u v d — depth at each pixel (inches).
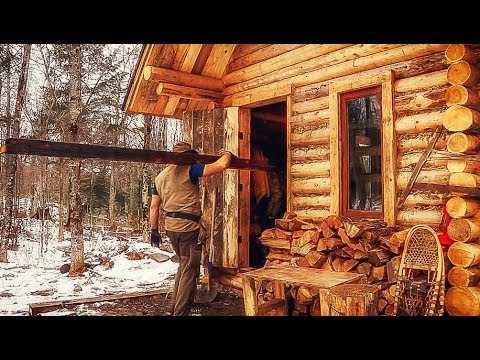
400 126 191.9
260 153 314.8
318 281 150.2
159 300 240.2
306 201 236.4
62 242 505.7
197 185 197.3
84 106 680.4
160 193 200.1
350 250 184.5
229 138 275.9
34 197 625.9
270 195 318.3
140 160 172.2
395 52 195.2
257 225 314.3
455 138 159.3
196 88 286.4
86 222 712.4
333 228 194.2
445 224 160.2
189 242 194.4
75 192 342.3
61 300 232.7
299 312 203.5
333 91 220.2
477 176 155.6
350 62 214.7
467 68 157.5
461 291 148.0
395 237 169.6
